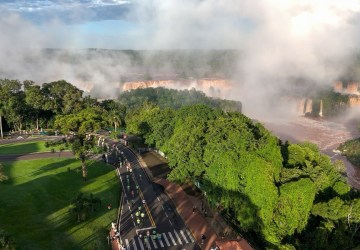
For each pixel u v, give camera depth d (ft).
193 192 366.43
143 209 324.39
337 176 336.70
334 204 272.31
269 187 249.75
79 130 360.28
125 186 374.22
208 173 315.99
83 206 287.89
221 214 320.91
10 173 361.51
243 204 274.98
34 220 278.05
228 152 294.66
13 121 575.38
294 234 264.72
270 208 249.34
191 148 342.23
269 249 233.35
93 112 423.64
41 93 600.80
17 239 248.93
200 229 293.64
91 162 424.46
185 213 321.32
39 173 367.25
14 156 429.38
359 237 270.26
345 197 303.27
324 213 271.49
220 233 288.10
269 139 316.81
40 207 298.35
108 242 269.23
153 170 427.74
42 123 610.24
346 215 270.26
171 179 349.20
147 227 293.23
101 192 345.31
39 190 325.42
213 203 313.12
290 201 253.03
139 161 458.91
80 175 376.68
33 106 582.76
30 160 408.26
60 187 340.59
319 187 297.74
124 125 614.34
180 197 354.74
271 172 259.60
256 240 282.56
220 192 300.61
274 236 246.88
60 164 402.31
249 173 266.16
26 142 501.56
